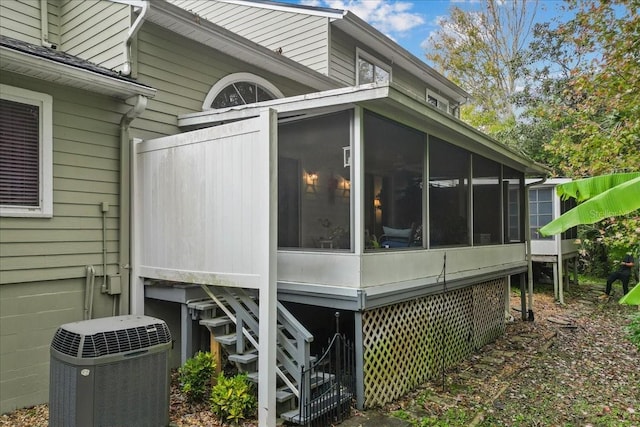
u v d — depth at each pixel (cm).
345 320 601
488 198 745
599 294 1216
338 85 869
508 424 420
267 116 382
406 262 510
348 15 898
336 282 453
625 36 778
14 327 421
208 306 461
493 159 757
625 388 524
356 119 440
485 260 712
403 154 511
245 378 405
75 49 617
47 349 443
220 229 421
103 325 326
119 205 506
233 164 411
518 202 904
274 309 382
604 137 768
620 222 717
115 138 506
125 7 545
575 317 942
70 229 462
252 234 393
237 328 433
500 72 2147
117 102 507
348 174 447
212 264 427
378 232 469
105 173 495
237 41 633
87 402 295
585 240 1082
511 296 1180
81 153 473
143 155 504
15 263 419
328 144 466
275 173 386
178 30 584
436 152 580
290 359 432
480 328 707
